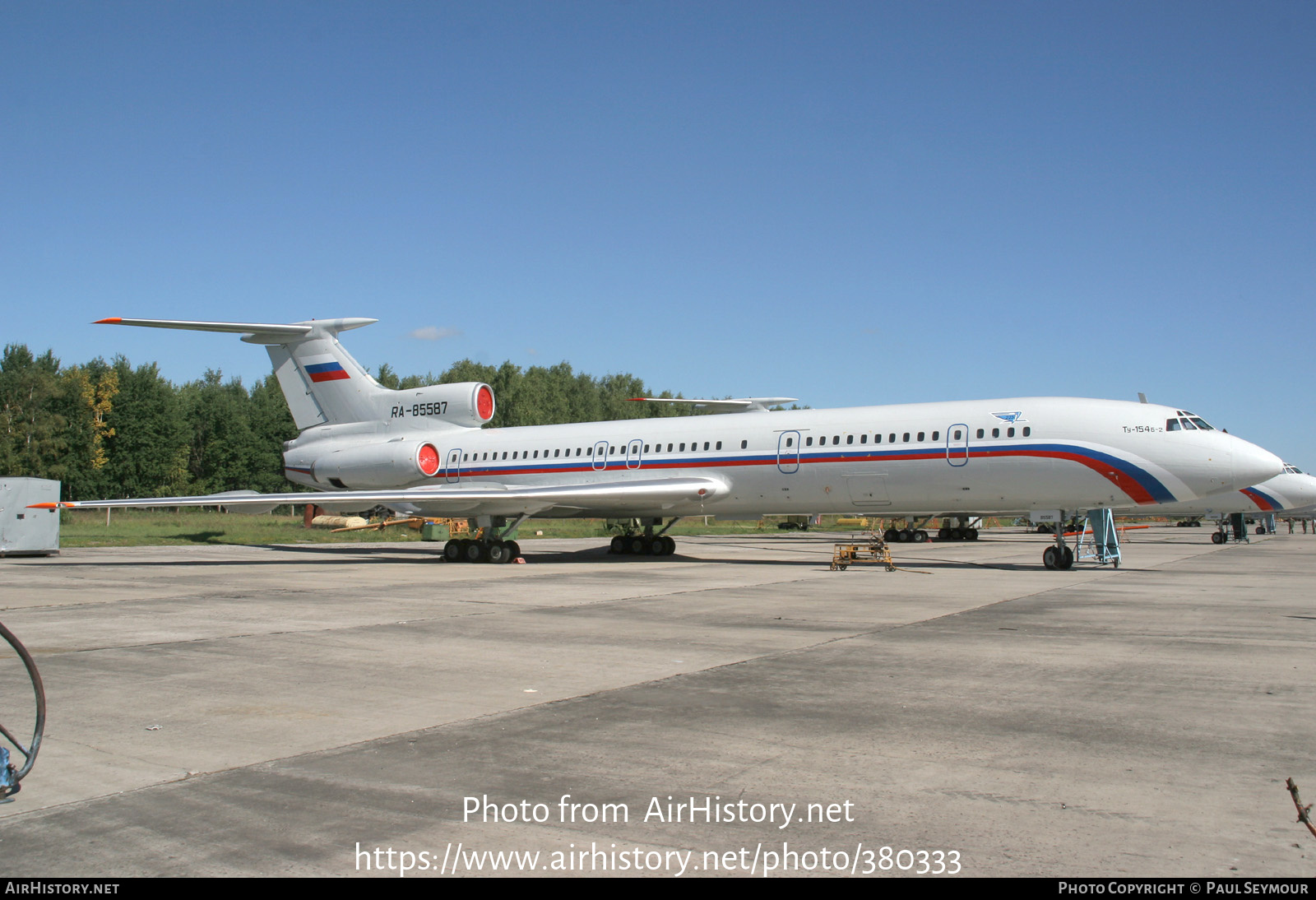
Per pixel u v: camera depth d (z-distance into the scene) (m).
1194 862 4.51
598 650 10.47
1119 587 18.33
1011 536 53.41
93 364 85.44
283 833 4.94
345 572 22.47
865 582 19.52
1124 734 6.79
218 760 6.20
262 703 7.86
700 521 74.38
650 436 26.80
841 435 24.08
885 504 23.88
